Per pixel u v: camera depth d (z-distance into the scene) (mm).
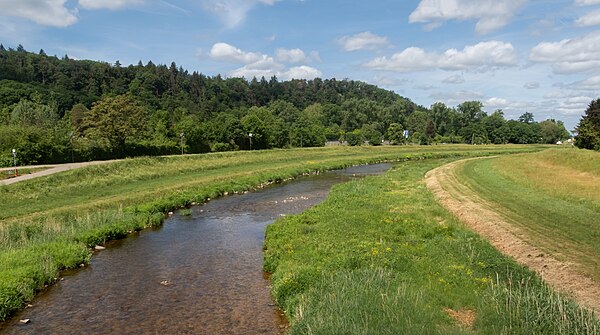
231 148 87875
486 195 30609
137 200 31031
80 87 152875
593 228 20047
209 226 25656
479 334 10203
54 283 16500
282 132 101062
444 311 11656
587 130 62344
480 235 20375
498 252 17078
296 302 13203
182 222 26766
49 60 171000
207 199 34906
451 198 30203
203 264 18578
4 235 20453
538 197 28438
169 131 81250
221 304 14320
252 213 29438
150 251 20609
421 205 27906
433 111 166750
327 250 17781
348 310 11461
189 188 36812
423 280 13867
